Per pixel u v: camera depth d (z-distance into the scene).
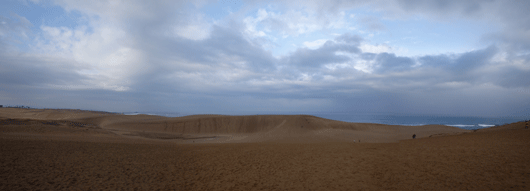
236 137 77.38
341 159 16.80
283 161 17.50
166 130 95.00
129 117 120.62
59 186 11.46
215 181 13.16
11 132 37.34
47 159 16.33
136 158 18.95
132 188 11.84
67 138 32.56
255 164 16.94
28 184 11.43
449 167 12.38
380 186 10.80
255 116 110.62
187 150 24.34
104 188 11.61
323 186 11.45
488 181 9.91
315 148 23.09
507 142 17.23
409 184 10.62
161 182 13.00
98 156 18.66
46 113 145.88
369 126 103.12
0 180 11.62
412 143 22.11
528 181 9.48
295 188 11.45
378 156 16.89
